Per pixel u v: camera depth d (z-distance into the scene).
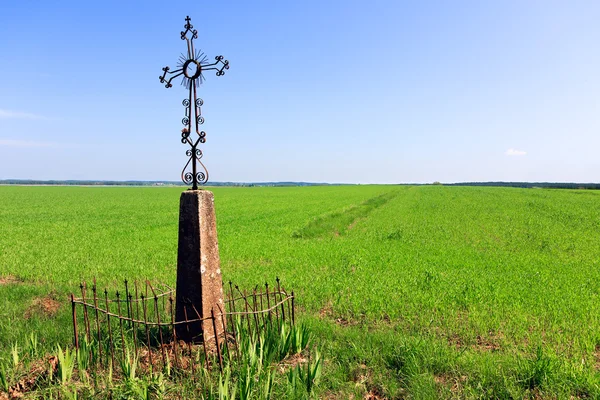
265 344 5.96
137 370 5.51
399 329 7.82
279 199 64.56
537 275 12.55
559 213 37.19
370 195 73.19
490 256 16.22
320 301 9.66
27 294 9.98
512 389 5.32
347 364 6.09
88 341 6.12
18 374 5.32
